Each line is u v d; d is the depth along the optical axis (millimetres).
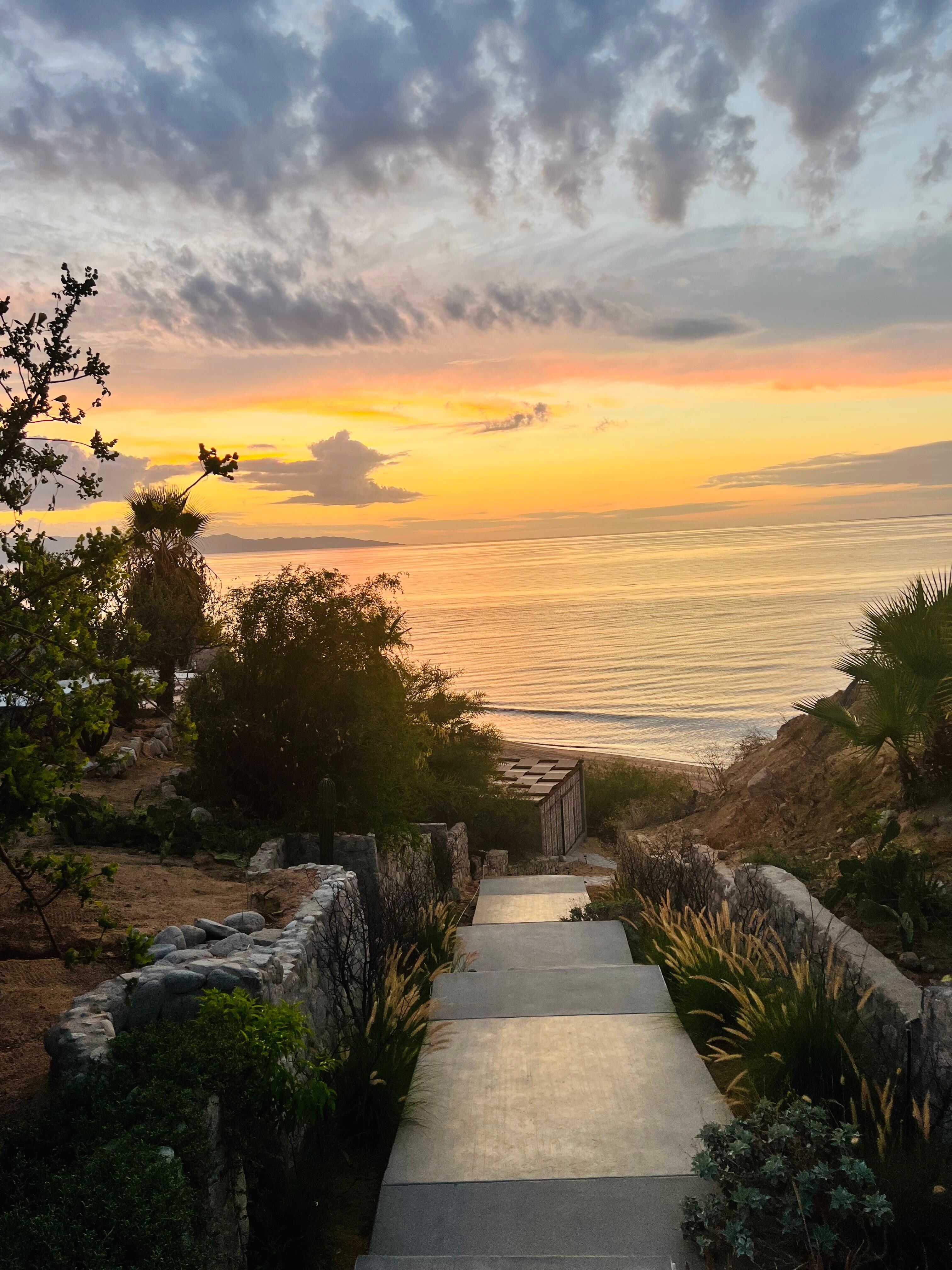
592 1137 4797
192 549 16953
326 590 11289
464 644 158125
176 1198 2844
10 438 4191
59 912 6379
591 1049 5867
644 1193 4289
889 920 6590
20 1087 4031
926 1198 3768
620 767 34250
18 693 4406
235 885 7629
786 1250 3846
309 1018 5426
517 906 12281
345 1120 5004
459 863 15234
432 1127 4984
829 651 122375
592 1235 4023
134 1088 3516
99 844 8930
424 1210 4246
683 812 17328
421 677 21188
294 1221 3900
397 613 11625
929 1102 4426
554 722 85062
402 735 11633
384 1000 5996
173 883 7527
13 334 4227
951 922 6453
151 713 16031
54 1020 4738
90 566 4492
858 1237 3883
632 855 12734
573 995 6816
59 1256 2564
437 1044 5945
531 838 20906
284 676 10836
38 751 4262
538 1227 4098
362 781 11000
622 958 8430
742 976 6203
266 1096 3764
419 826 14172
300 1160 4434
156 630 14586
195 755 11156
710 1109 5035
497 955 8594
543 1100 5227
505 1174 4492
